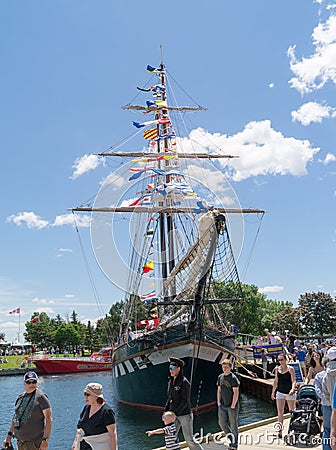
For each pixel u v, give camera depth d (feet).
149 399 88.69
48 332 407.64
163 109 147.54
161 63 158.61
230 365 37.11
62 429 87.04
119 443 68.90
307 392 44.39
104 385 175.94
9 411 118.52
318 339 193.16
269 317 366.22
